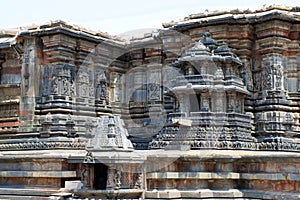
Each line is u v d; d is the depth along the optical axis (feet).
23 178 52.37
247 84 66.64
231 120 58.75
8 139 73.10
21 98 72.95
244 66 66.95
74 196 44.88
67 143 67.46
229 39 67.56
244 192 47.44
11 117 76.48
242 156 47.98
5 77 78.02
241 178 48.49
